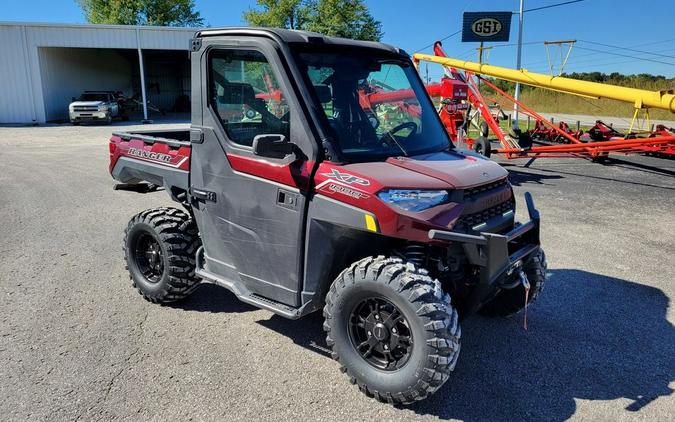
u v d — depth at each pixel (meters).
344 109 3.44
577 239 6.61
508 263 3.05
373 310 3.08
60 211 8.09
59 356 3.64
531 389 3.29
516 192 9.71
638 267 5.59
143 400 3.12
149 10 51.88
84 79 32.72
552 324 4.22
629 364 3.61
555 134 17.34
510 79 11.59
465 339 3.94
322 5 47.53
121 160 4.75
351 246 3.25
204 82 3.72
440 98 14.53
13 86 26.89
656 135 14.23
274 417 2.97
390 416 2.99
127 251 4.57
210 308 4.48
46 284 4.99
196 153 3.88
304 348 3.79
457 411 3.05
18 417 2.95
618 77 47.06
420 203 2.94
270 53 3.30
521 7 25.02
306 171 3.19
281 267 3.44
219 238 3.85
